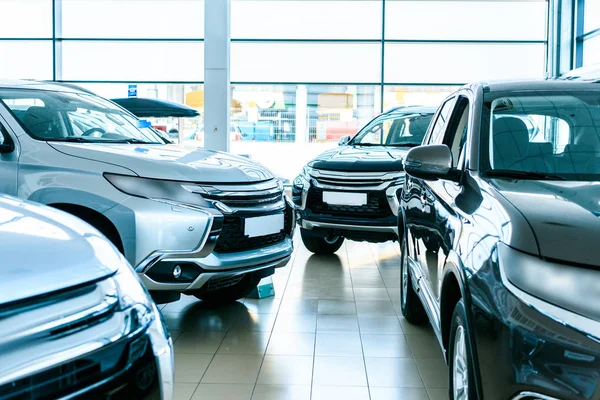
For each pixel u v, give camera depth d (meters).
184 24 13.70
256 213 3.89
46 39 13.77
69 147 3.66
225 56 12.95
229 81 13.34
